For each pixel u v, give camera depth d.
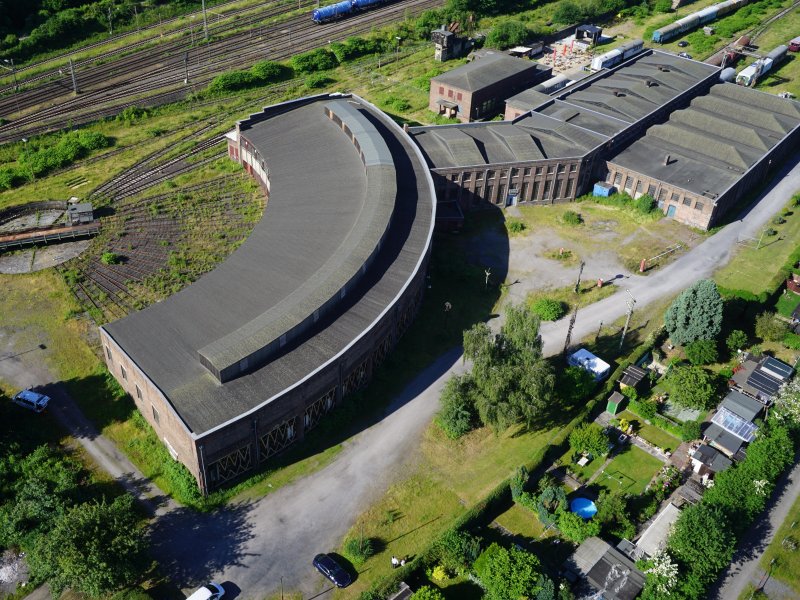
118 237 129.25
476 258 129.00
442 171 134.75
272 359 90.19
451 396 92.25
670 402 102.06
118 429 93.50
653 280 125.75
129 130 165.88
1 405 92.44
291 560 78.75
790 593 78.81
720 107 168.12
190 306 99.06
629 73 180.50
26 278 119.00
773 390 100.75
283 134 144.50
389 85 190.12
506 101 165.75
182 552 78.88
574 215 140.75
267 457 88.94
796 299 122.12
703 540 77.44
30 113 169.50
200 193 142.25
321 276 101.00
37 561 73.25
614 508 83.00
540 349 93.50
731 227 140.50
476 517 82.19
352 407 95.88
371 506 85.06
